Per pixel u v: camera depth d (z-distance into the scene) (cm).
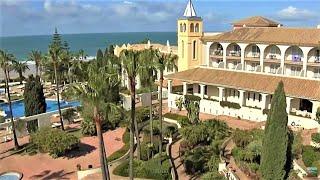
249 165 3803
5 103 9000
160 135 4625
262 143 3750
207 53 7556
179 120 6003
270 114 3509
